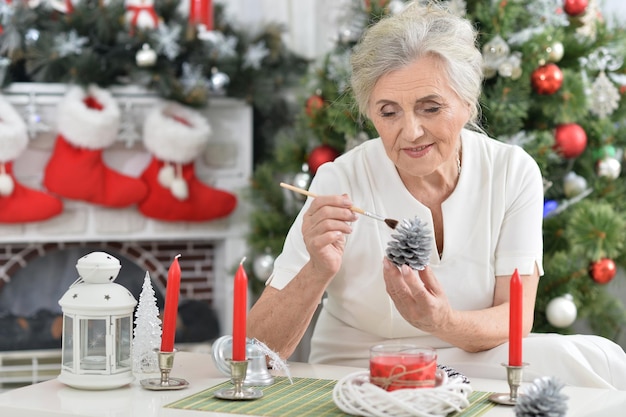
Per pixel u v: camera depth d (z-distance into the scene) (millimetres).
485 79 3674
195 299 4586
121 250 4547
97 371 1689
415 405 1440
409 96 1873
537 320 3701
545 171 3543
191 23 4250
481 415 1507
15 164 4164
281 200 4168
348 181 2209
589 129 3838
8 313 4438
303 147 4070
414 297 1786
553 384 1406
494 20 3543
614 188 3826
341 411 1521
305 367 1951
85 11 4141
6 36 3990
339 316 2264
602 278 3660
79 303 1679
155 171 4258
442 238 2174
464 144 2191
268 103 4352
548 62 3641
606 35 3756
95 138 4062
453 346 2160
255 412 1520
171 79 4137
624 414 1655
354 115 3572
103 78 4133
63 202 4223
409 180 2162
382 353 1506
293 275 2104
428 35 1887
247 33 4410
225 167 4426
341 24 4133
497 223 2158
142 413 1528
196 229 4422
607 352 2068
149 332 1868
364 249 2164
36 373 4273
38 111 4160
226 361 1763
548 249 3730
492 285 2164
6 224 4176
